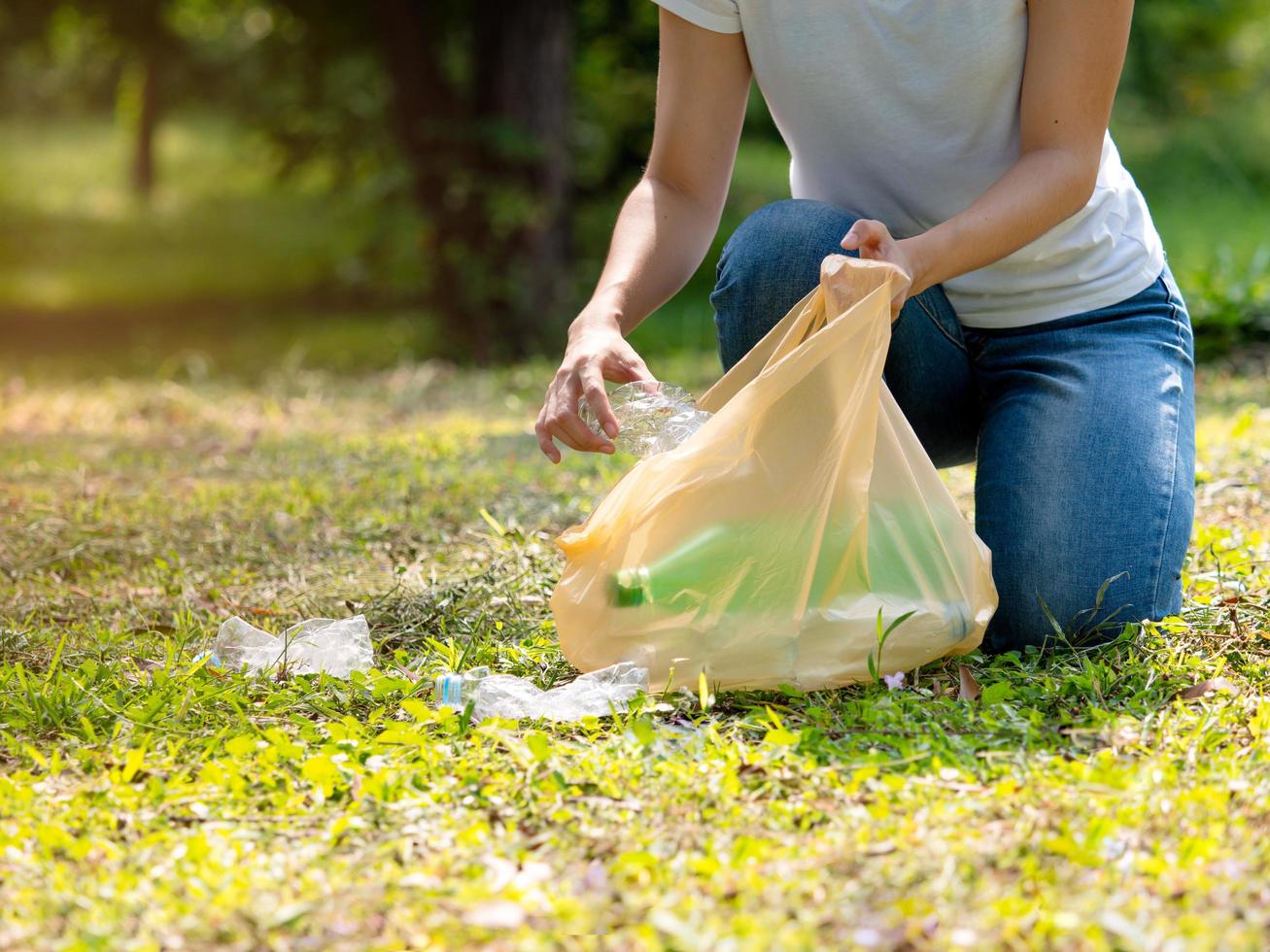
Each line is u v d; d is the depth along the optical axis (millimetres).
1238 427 4289
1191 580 2791
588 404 2352
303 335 13328
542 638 2646
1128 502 2520
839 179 2865
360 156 12766
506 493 4062
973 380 2936
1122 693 2229
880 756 1927
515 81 10570
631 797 1851
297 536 3656
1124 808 1732
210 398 7188
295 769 2004
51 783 1951
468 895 1576
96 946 1479
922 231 2850
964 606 2400
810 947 1430
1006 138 2695
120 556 3545
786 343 2395
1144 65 21531
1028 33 2574
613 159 13758
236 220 23125
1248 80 22188
